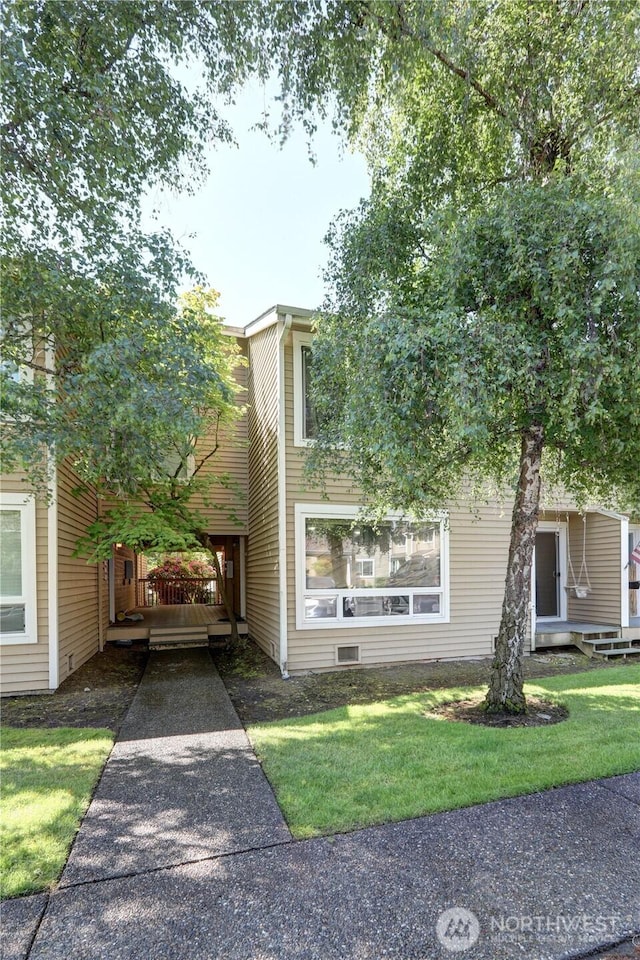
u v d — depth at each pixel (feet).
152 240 14.67
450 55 14.74
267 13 13.04
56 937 6.78
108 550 23.88
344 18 13.44
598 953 6.52
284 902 7.38
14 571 20.94
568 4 14.03
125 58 13.03
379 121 18.44
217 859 8.43
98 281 14.14
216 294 26.35
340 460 21.21
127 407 12.73
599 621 31.78
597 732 14.08
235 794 10.79
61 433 13.32
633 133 13.73
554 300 12.75
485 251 13.84
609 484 18.10
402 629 26.25
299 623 24.32
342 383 17.89
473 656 27.76
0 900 7.48
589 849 8.63
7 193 13.20
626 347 12.30
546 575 33.81
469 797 10.35
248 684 22.12
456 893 7.54
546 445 17.94
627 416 13.43
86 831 9.36
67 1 11.85
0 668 20.45
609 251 12.07
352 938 6.71
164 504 26.66
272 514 26.53
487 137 17.30
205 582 49.16
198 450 31.91
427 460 14.52
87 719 17.26
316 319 19.01
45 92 12.16
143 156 14.11
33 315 14.48
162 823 9.61
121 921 7.05
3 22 11.50
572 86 14.69
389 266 17.16
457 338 12.50
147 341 14.17
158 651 29.35
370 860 8.35
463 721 15.87
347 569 25.52
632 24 13.17
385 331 13.73
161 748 13.79
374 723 15.57
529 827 9.30
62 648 22.15
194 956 6.45
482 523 28.37
